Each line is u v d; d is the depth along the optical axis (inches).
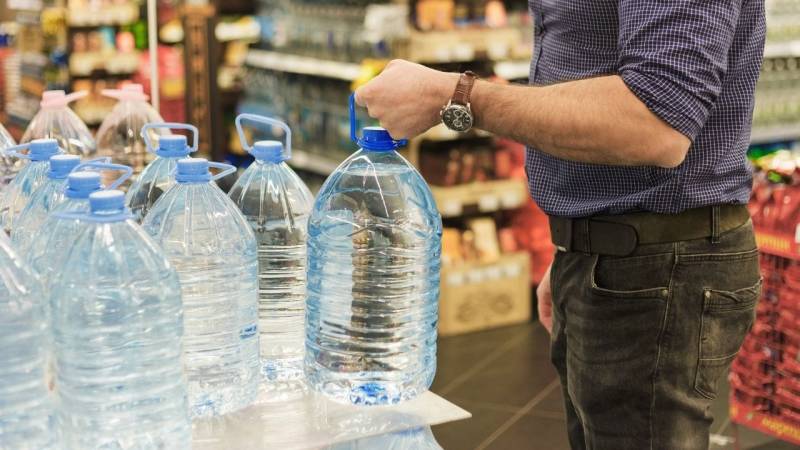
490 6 200.5
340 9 222.5
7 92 178.5
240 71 261.1
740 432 147.6
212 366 63.7
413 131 65.7
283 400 65.1
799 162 129.4
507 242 206.2
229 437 58.8
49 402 52.5
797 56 254.1
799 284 126.2
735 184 71.0
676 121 61.1
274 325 71.5
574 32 70.8
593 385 73.8
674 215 69.8
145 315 54.3
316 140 235.0
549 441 144.9
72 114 89.0
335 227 69.7
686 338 70.9
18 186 72.6
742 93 69.6
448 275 193.3
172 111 226.4
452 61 198.5
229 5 259.4
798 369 128.1
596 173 71.6
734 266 71.4
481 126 65.9
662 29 61.6
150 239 55.1
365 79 204.5
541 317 90.5
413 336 70.8
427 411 63.9
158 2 223.0
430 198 70.4
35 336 52.2
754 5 68.7
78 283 52.9
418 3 196.9
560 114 63.0
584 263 73.3
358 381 67.5
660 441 72.4
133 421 54.6
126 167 56.8
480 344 188.9
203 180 60.9
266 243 71.3
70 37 203.2
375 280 70.5
